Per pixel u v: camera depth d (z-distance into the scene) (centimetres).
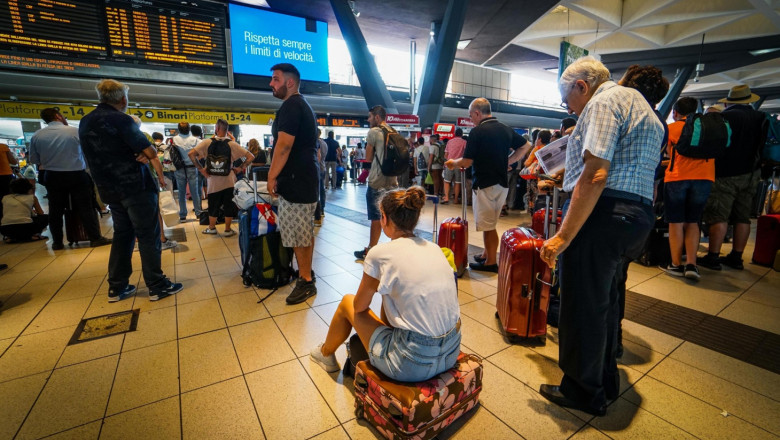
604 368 162
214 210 475
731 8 1114
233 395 168
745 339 216
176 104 839
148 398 166
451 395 141
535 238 208
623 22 1262
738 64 1670
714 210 334
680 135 297
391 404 133
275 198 313
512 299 206
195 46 829
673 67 1744
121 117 246
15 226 437
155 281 272
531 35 1406
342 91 1280
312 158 264
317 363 190
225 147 453
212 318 244
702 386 174
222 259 374
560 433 146
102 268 347
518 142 319
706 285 302
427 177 800
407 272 134
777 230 341
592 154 131
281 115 249
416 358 134
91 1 708
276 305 264
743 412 157
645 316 246
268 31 952
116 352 203
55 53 688
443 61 955
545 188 231
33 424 149
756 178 327
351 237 476
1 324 235
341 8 851
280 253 295
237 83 909
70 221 421
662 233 346
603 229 141
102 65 733
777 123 356
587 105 143
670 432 146
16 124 1024
